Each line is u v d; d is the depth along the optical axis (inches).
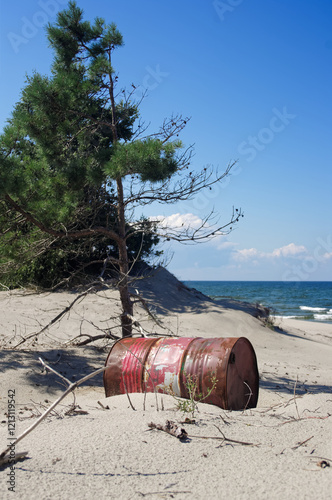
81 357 358.0
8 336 413.4
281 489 111.5
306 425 167.3
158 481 114.0
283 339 618.8
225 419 174.4
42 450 129.2
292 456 134.5
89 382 299.4
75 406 181.3
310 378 365.7
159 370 226.7
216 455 132.3
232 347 218.2
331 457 133.9
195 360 221.5
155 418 165.9
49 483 109.0
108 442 137.0
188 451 133.6
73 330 478.9
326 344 730.8
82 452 128.2
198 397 214.5
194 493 108.5
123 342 254.4
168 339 243.9
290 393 293.9
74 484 109.3
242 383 224.8
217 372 212.5
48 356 344.2
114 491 107.5
